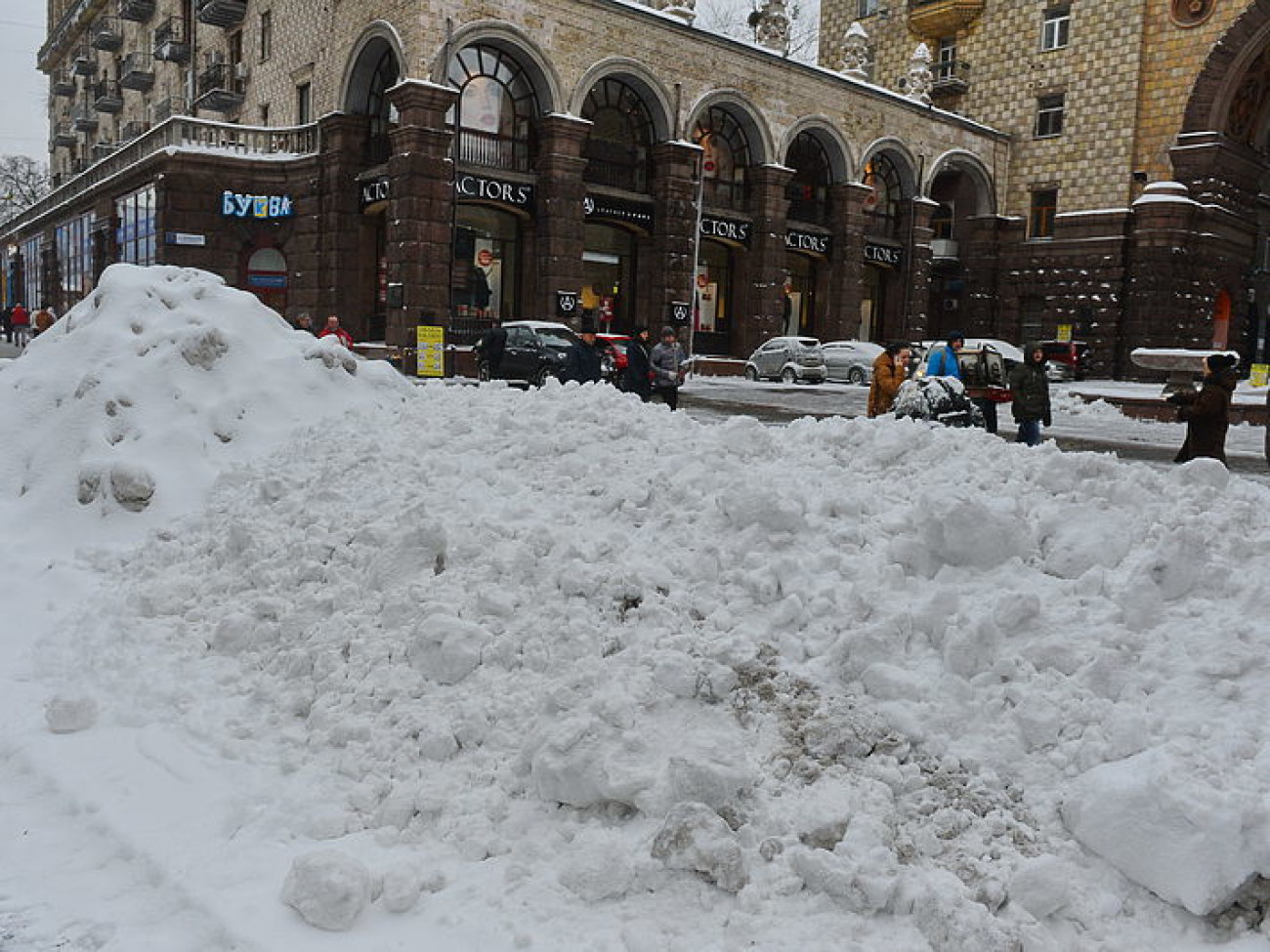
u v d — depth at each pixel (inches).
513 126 1203.2
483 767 152.9
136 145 1401.3
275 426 321.7
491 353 898.1
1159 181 1556.3
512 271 1249.4
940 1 1765.5
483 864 136.9
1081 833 133.3
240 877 133.8
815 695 157.6
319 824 145.3
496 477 233.0
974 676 157.0
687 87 1315.2
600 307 1320.1
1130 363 1556.3
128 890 133.6
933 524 180.2
